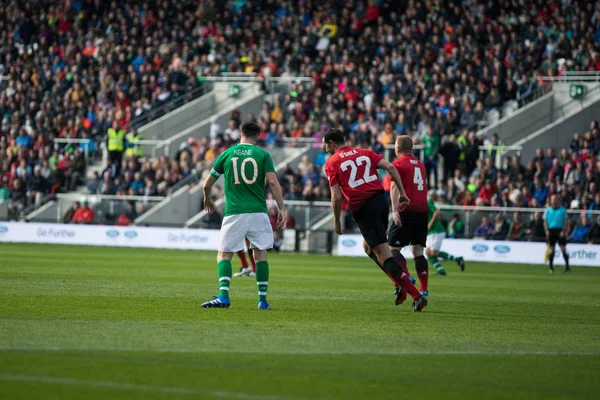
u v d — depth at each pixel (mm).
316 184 97812
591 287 54000
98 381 18594
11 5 133750
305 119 108312
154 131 114938
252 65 119000
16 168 110875
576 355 24219
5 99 122812
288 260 77250
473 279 58969
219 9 127188
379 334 27031
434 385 19609
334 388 18859
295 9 123438
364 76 108875
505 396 18781
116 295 37344
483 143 99062
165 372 19797
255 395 17781
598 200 86188
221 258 33375
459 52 107438
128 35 124875
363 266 70312
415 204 36656
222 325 27891
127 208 99938
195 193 102000
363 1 120125
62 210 103188
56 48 126375
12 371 19250
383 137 99625
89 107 118000
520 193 89312
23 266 55594
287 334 26297
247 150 32875
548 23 109750
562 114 104125
